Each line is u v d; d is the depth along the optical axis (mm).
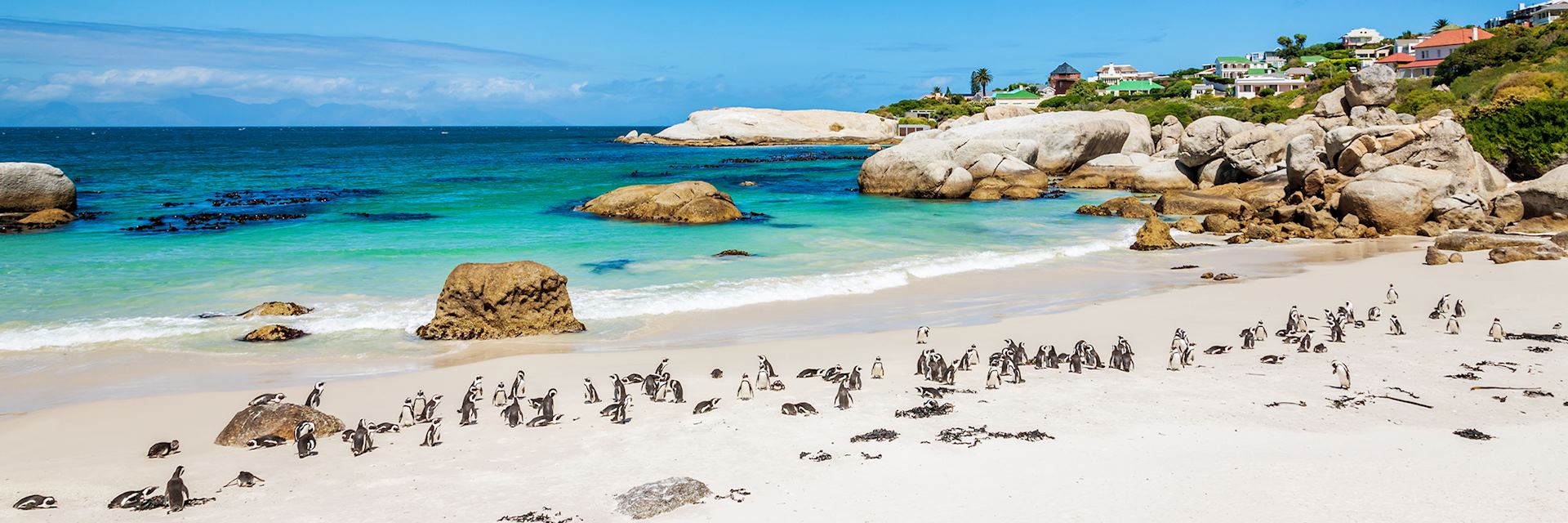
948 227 43844
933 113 180625
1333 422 15234
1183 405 16344
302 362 20734
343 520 12031
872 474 13266
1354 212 42625
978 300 27516
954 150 65938
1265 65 180375
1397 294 26609
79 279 29031
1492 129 55281
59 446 15102
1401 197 41281
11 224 41562
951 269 32469
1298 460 13398
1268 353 20375
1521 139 53844
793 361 20172
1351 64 151125
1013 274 31875
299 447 14562
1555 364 18594
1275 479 12680
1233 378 18156
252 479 13352
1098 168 66688
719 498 12453
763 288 28516
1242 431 14820
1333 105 62625
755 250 35938
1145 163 66500
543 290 23484
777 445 14680
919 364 18719
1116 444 14312
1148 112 108375
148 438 15531
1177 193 51281
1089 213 49500
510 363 20219
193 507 12516
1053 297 27938
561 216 47062
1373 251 36406
